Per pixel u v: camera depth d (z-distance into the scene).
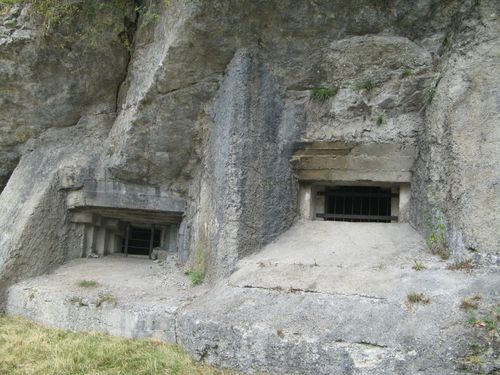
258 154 5.57
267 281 4.77
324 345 3.88
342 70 5.54
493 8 4.69
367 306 4.10
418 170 5.42
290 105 5.83
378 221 6.16
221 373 4.15
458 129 4.65
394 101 5.47
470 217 4.41
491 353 3.49
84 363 4.56
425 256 4.80
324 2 5.04
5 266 6.53
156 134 6.35
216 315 4.50
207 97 5.96
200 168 6.50
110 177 6.97
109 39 6.64
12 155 7.91
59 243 7.11
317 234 5.71
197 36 5.29
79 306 5.67
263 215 5.62
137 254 8.16
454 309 3.83
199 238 6.12
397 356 3.66
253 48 5.45
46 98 7.16
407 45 5.23
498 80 4.57
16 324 5.88
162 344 4.89
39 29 6.45
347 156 5.77
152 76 5.86
